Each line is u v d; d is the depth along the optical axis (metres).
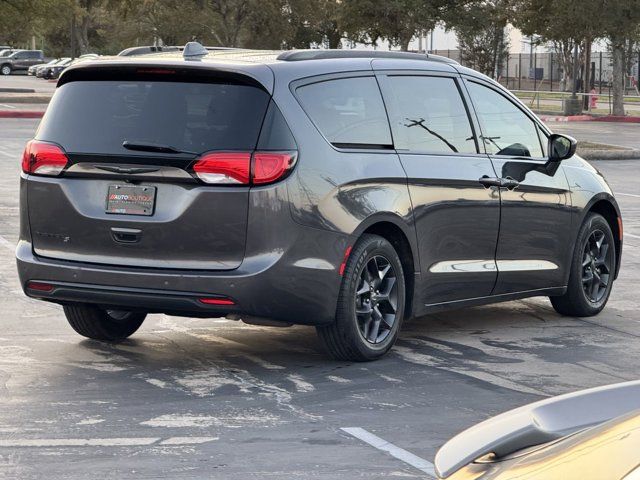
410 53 8.41
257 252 7.00
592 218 9.54
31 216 7.55
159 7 56.88
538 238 8.97
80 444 5.83
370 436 6.03
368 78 7.83
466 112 8.55
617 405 2.69
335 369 7.52
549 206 9.03
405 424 6.28
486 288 8.58
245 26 56.06
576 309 9.56
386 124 7.85
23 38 96.38
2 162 23.92
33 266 7.48
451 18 45.84
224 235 7.00
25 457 5.61
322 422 6.29
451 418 6.41
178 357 7.86
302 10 56.06
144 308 7.25
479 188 8.41
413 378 7.32
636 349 8.42
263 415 6.41
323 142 7.30
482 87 8.78
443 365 7.71
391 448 5.83
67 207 7.36
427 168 8.02
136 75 7.35
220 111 7.12
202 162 7.03
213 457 5.64
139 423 6.22
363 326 7.62
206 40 58.16
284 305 7.12
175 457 5.63
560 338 8.76
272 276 7.00
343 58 7.79
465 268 8.36
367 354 7.64
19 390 6.90
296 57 7.47
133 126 7.25
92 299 7.32
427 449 5.83
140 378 7.24
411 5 44.94
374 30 46.81
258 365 7.63
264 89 7.12
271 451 5.75
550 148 9.11
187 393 6.87
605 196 9.67
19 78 87.12
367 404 6.68
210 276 6.98
